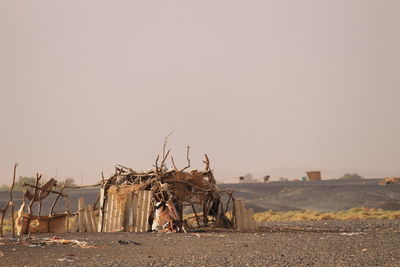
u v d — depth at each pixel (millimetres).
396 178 176875
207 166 67500
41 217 58375
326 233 55688
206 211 66438
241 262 32469
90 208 61656
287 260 33281
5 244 42062
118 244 43500
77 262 32031
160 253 37250
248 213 64750
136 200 60062
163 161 62281
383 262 32281
